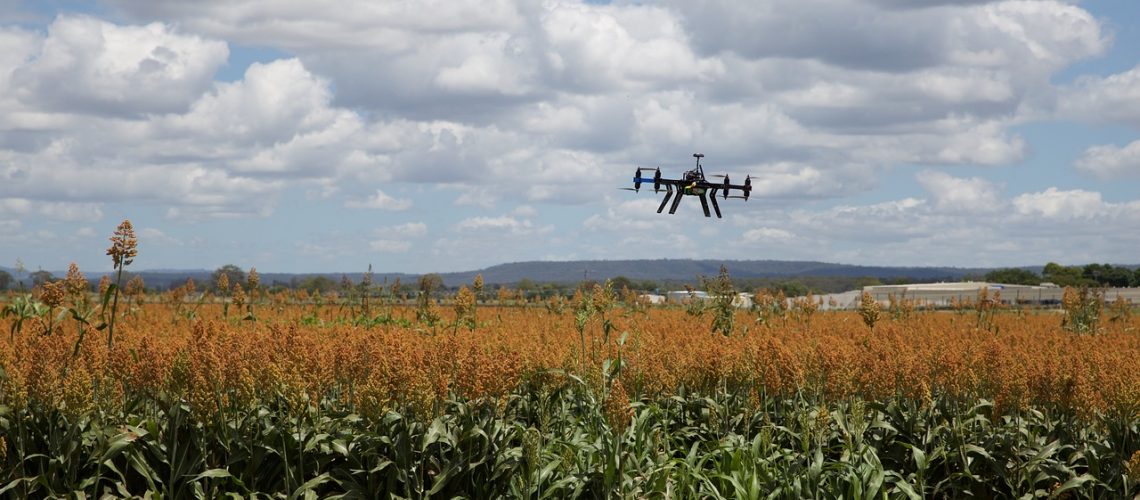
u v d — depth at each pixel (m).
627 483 10.35
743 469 10.77
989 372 12.07
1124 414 11.00
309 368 10.79
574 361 13.22
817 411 11.52
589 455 10.78
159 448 10.23
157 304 32.62
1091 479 10.69
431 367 10.62
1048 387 11.66
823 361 12.10
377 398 10.03
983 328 26.11
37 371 10.22
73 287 18.20
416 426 10.44
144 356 10.51
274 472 10.54
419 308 25.33
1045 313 45.41
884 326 21.36
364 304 26.22
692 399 13.35
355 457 10.28
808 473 10.39
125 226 13.55
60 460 9.89
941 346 15.40
